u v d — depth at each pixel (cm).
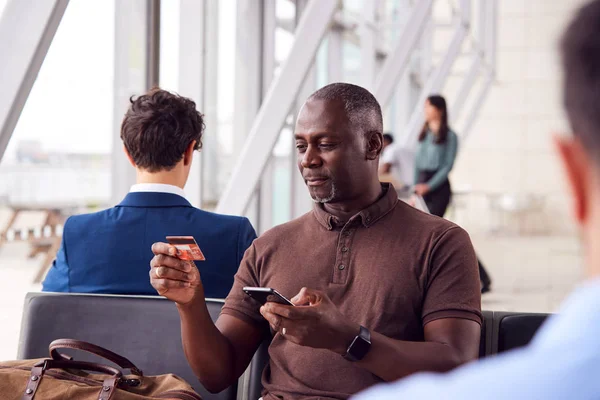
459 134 1361
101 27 318
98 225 191
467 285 154
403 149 604
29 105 286
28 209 295
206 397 174
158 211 191
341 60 816
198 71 400
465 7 981
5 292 292
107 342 180
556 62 40
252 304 171
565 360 37
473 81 1277
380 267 158
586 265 40
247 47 541
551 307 558
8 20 185
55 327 183
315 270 163
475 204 1480
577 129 39
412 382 42
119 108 334
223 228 193
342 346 136
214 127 482
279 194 650
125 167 345
